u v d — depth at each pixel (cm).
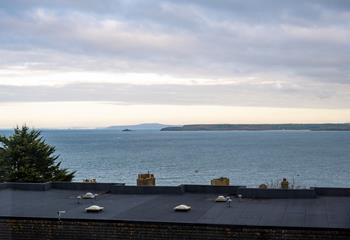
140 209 2127
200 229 1820
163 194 2527
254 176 9700
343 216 1927
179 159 14550
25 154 4428
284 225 1773
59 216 1970
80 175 10056
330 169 11162
